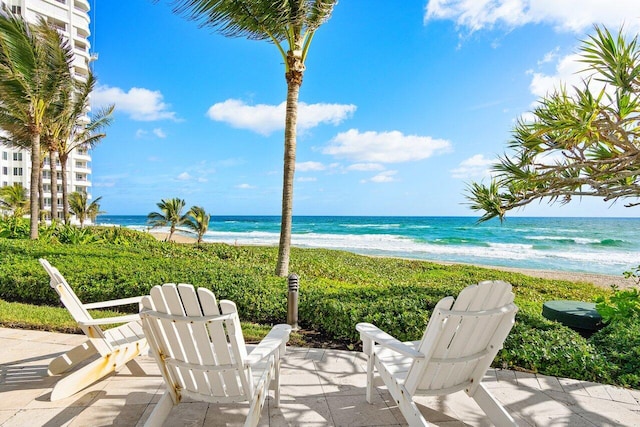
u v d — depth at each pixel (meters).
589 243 26.06
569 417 2.69
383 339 2.51
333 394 2.96
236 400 2.27
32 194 11.77
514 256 21.23
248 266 7.51
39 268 6.07
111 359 2.99
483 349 2.40
